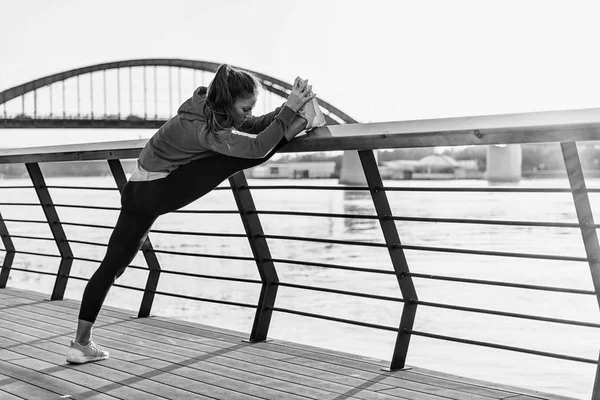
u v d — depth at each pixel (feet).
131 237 11.07
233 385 9.85
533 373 24.34
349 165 228.84
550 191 8.37
